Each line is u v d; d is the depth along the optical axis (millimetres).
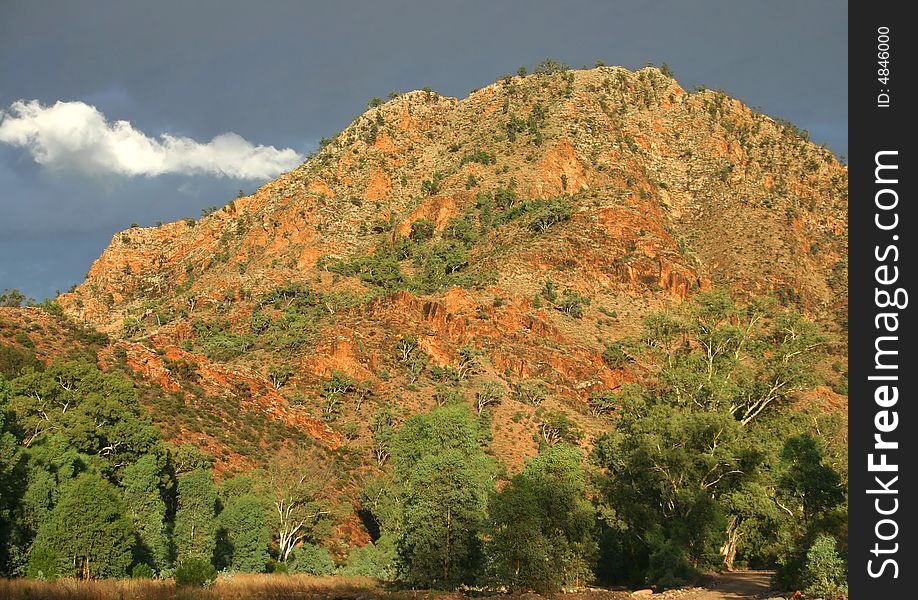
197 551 40781
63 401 48812
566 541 30906
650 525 39844
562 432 90562
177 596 24922
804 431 45531
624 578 39500
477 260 152375
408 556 30469
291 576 38062
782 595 25016
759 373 46188
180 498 42438
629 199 164125
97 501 31797
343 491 65188
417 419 58562
